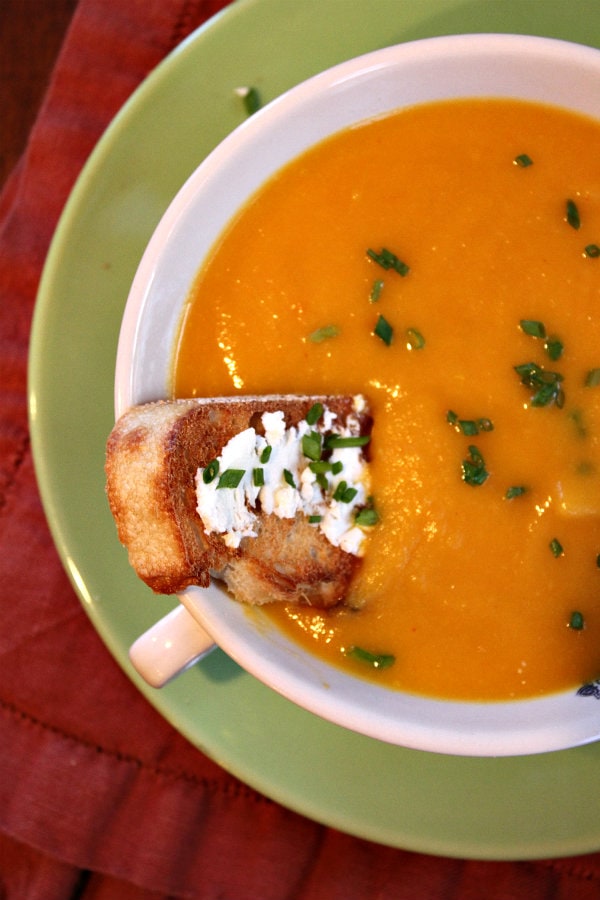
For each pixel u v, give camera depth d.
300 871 0.29
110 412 0.28
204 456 0.25
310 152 0.26
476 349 0.26
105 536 0.28
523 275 0.26
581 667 0.26
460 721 0.25
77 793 0.30
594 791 0.27
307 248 0.27
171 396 0.26
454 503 0.26
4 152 0.32
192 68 0.27
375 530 0.26
